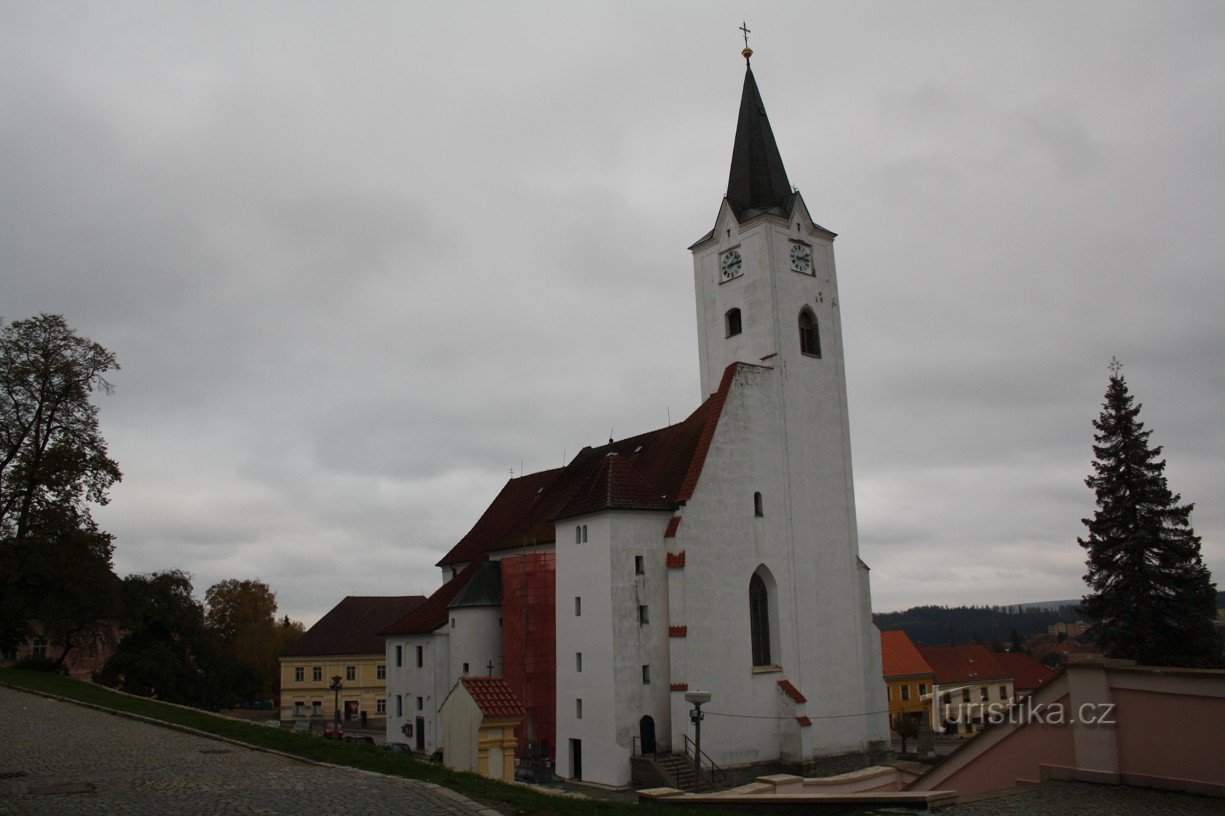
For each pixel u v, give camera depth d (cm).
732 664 6116
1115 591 6706
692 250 7669
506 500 9031
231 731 3416
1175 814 1975
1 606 7100
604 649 5922
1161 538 6625
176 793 2134
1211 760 2125
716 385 7338
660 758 5684
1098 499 6925
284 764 2659
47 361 7206
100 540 7450
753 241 7119
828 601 6788
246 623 14362
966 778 2655
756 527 6469
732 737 5997
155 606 9731
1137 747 2267
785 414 6838
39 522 7131
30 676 6028
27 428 7150
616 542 6000
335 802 2044
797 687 6431
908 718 10394
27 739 3180
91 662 10950
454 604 7412
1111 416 6931
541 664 6706
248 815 1889
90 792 2148
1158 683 2228
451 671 7381
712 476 6306
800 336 7112
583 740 6019
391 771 2614
